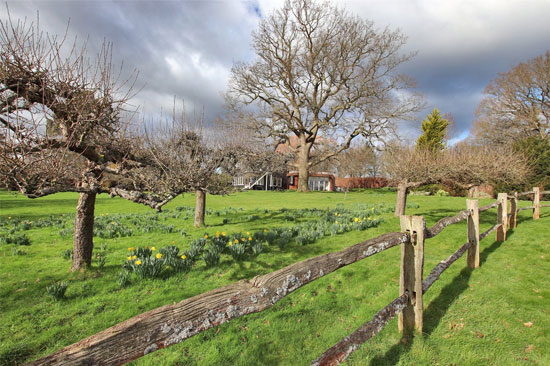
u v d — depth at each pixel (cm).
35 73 329
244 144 842
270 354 277
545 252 534
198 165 597
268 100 3209
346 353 192
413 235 283
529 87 2777
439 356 262
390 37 2650
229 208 1440
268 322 330
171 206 1614
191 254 540
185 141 597
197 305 124
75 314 351
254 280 154
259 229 881
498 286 398
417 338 281
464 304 353
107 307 369
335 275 461
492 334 292
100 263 502
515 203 749
